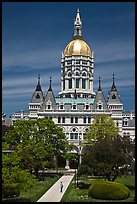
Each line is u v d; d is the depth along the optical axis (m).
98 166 65.31
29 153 77.94
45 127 97.12
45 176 98.62
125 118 176.12
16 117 183.88
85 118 159.75
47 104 164.38
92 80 194.50
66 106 164.50
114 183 55.09
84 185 74.44
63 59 196.38
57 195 61.12
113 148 65.94
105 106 163.88
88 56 193.62
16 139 86.31
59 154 105.62
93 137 109.75
